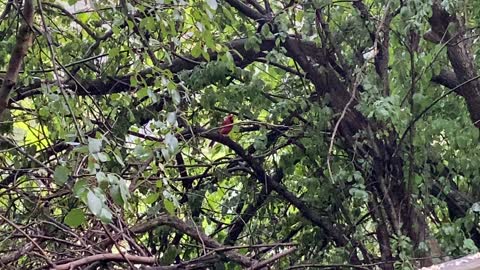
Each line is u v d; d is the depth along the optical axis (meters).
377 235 5.42
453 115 5.46
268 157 6.32
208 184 6.15
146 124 5.30
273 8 5.63
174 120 3.69
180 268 4.02
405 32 4.98
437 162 5.36
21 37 3.20
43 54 4.75
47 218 4.15
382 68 5.34
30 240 3.38
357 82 5.01
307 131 5.54
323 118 5.39
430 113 5.43
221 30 5.46
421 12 4.77
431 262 5.03
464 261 2.19
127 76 5.43
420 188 5.33
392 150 5.36
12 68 3.22
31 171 4.32
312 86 5.83
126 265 3.87
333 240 5.85
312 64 5.55
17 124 5.27
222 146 6.41
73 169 3.52
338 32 5.49
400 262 4.94
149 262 3.53
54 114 3.82
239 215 5.96
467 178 5.43
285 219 6.15
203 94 5.41
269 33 5.26
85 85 5.34
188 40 4.51
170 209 3.42
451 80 5.51
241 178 6.32
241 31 5.71
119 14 4.32
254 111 5.84
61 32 5.06
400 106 5.00
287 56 5.63
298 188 6.29
